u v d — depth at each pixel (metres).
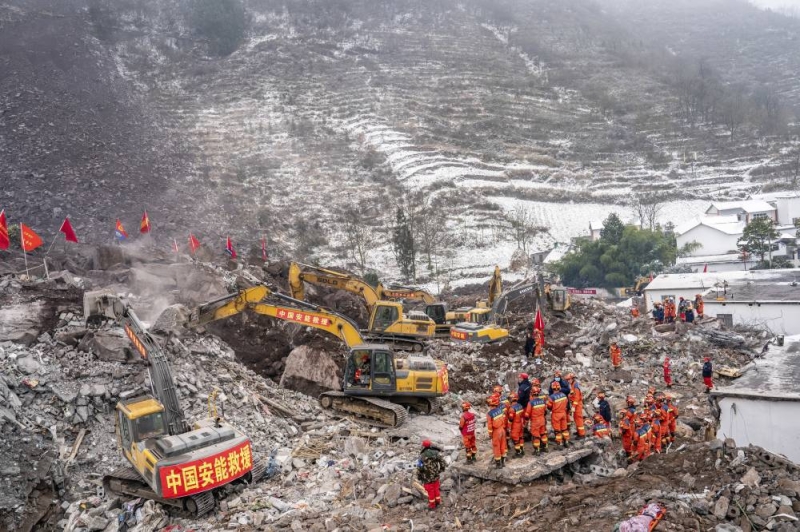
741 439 17.36
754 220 71.62
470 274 75.44
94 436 18.28
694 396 26.33
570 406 16.28
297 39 169.25
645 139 130.75
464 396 25.50
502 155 120.75
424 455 13.84
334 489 15.80
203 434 15.41
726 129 133.75
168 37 159.00
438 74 157.88
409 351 28.77
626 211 101.62
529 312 39.28
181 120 118.44
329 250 80.50
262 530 13.58
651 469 14.01
